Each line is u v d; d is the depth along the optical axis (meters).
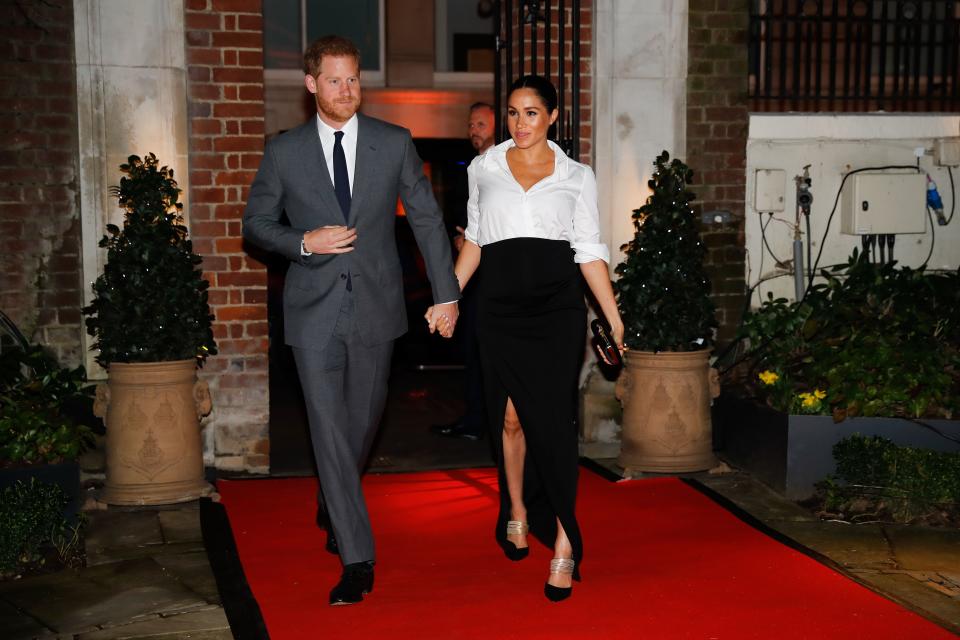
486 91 9.75
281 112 9.44
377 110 9.59
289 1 9.43
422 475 6.12
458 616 3.98
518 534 4.57
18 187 5.89
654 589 4.26
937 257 7.30
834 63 7.30
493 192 4.25
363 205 4.07
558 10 6.61
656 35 6.66
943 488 5.20
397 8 9.52
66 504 5.03
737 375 6.82
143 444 5.41
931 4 7.40
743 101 6.88
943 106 7.57
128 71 5.89
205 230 6.11
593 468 6.21
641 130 6.71
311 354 4.07
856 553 4.80
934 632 3.84
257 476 6.21
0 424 5.07
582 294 4.30
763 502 5.59
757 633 3.83
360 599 4.12
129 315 5.39
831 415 5.61
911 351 5.69
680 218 5.91
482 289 4.29
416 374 9.67
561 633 3.83
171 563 4.71
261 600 4.17
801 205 7.05
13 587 4.43
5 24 5.79
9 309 5.94
